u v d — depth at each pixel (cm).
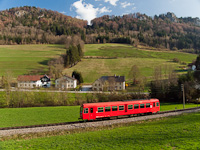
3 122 3644
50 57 15388
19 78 10025
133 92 7775
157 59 15850
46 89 8331
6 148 1884
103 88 8569
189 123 2839
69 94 7494
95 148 1822
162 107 5609
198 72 10012
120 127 2855
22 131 2769
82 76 11888
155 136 2166
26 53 16525
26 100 6262
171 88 7394
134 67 10950
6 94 6259
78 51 15375
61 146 1922
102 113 3416
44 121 3750
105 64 14175
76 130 2722
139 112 3825
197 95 6912
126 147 1812
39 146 1942
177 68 12662
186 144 1800
